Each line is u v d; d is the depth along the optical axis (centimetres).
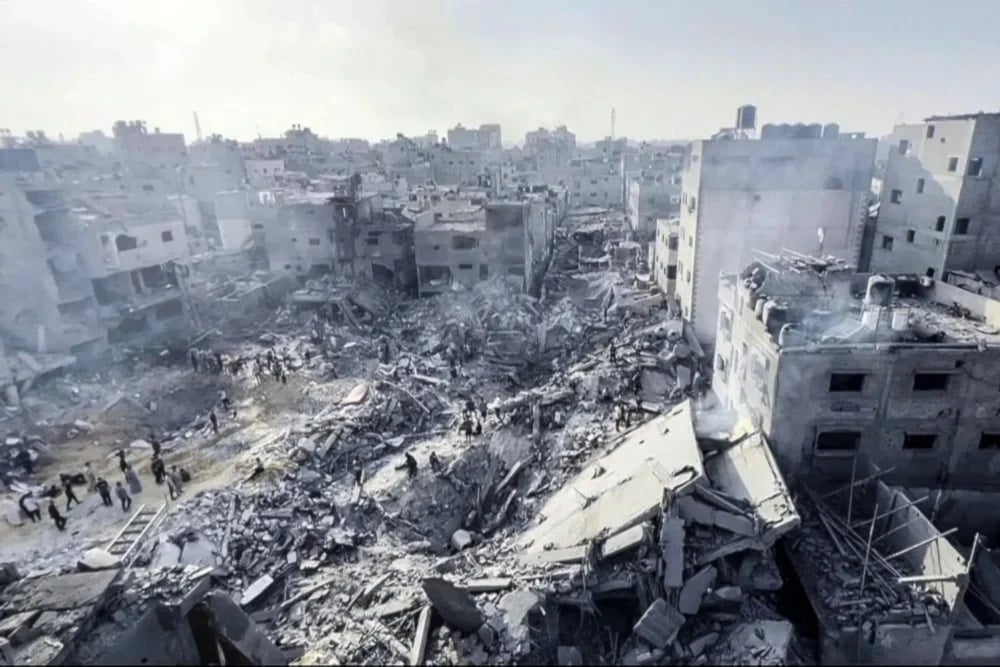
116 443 3559
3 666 1391
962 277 3872
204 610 1631
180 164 10462
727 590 1909
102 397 4134
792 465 2397
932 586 1914
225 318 5584
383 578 2234
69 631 1494
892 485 2403
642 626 1805
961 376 2225
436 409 3916
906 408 2288
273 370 4422
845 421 2320
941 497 2367
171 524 2638
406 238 6375
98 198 5794
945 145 4116
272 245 6450
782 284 2750
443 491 3041
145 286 5322
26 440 3481
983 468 2353
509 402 3697
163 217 5516
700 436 2605
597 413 3541
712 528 2075
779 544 2202
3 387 3838
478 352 4828
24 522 2756
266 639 1700
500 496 3084
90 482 3033
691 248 4603
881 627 1808
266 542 2528
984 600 2111
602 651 1881
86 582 1670
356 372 4475
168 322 5350
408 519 2862
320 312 5650
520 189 8369
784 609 2038
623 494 2381
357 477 3138
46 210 4394
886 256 4781
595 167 12369
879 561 2059
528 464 3225
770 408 2367
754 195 4269
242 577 2348
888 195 4719
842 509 2381
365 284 6181
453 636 1802
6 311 4431
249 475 3036
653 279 6044
